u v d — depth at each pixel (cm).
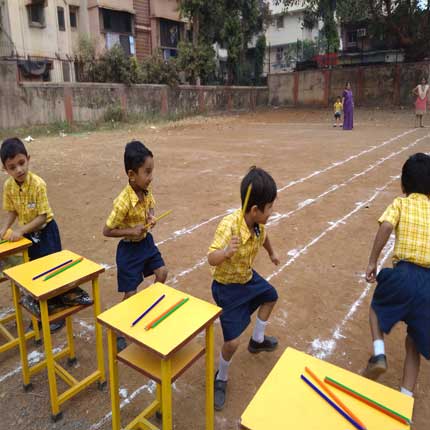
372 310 285
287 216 674
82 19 2781
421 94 1833
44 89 2083
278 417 168
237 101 3184
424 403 293
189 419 282
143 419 265
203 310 244
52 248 382
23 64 2238
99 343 304
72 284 278
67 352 332
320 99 3133
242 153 1282
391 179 888
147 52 3152
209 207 734
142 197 342
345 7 2914
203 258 527
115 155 1318
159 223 659
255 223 283
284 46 4378
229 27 3012
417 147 1278
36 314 278
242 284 296
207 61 2895
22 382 321
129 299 256
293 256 528
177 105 2752
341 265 501
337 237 583
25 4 2391
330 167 1030
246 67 3588
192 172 1020
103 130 2142
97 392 308
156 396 296
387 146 1323
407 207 284
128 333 223
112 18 2844
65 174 1042
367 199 753
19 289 297
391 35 2820
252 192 264
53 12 2523
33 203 361
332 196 777
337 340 362
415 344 281
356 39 3647
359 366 330
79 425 279
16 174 345
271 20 3422
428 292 266
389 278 275
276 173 982
